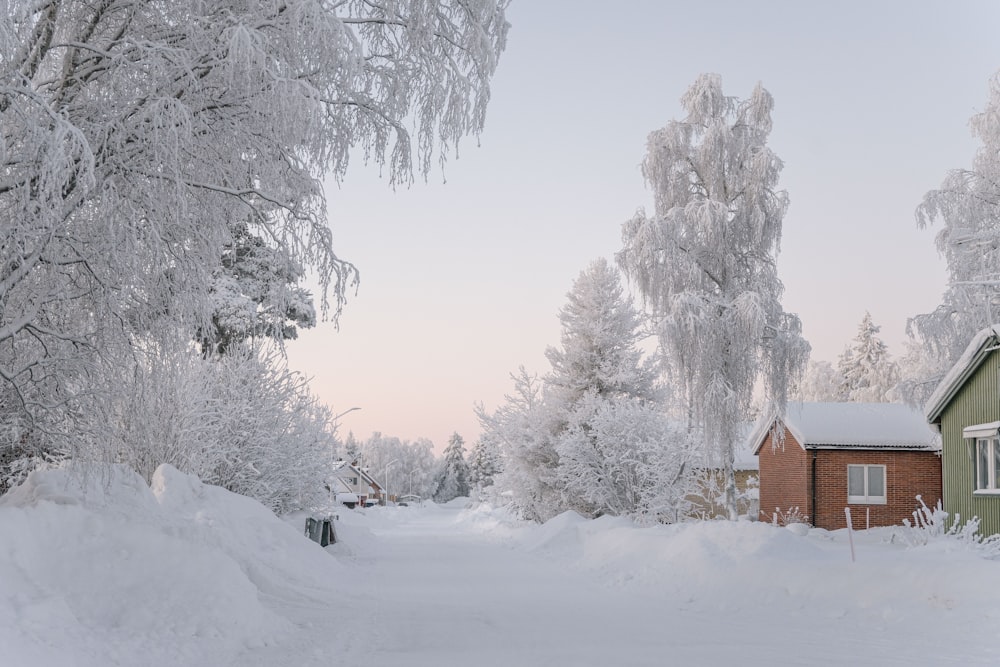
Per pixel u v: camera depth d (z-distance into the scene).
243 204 10.88
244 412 24.42
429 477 177.50
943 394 20.81
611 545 22.12
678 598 15.04
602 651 9.42
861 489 33.53
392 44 11.02
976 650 9.46
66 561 9.77
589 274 42.97
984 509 19.42
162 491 17.52
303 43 9.80
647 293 30.03
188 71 9.31
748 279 30.19
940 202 28.38
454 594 15.69
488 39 10.81
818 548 16.94
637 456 30.72
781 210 30.11
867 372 82.44
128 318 10.48
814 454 33.62
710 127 30.66
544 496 38.31
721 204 29.28
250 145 10.40
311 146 10.76
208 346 25.97
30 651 7.20
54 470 13.45
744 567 15.12
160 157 9.43
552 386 41.94
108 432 10.85
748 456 44.44
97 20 10.05
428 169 11.21
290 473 25.53
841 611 12.44
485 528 46.03
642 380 41.34
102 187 9.20
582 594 15.79
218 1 9.98
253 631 9.91
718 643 10.08
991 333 18.61
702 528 18.31
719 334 28.42
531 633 10.79
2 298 9.49
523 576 19.52
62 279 10.35
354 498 78.25
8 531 9.37
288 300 11.88
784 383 29.45
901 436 33.59
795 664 8.62
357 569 20.94
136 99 9.55
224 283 28.22
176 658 8.43
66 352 10.20
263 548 16.92
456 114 11.06
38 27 9.56
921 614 11.51
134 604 9.41
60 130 7.80
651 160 31.14
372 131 11.11
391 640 10.13
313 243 11.09
